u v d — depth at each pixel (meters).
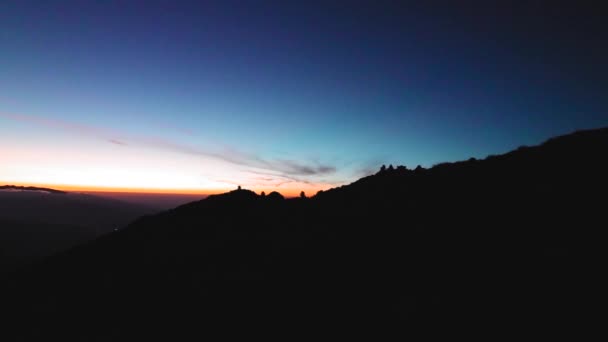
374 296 18.61
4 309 36.12
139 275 35.72
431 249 21.98
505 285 15.87
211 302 24.02
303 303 20.27
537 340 12.22
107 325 25.06
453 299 15.98
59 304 32.75
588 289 13.95
